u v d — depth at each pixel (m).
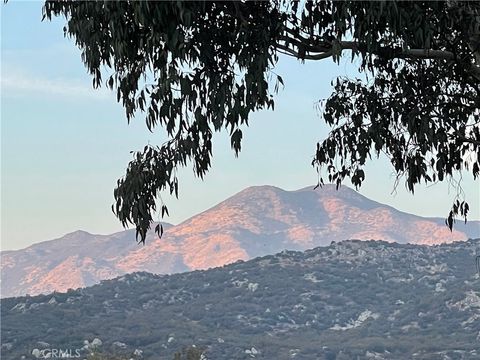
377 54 13.84
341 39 13.16
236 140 13.06
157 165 13.70
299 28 13.90
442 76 14.77
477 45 13.60
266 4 13.26
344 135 15.64
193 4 12.10
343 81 15.48
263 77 12.84
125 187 13.77
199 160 13.77
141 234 13.84
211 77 13.02
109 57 13.54
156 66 12.95
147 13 11.97
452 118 15.16
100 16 13.03
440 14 12.81
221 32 13.12
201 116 13.22
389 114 15.22
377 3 12.13
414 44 13.49
